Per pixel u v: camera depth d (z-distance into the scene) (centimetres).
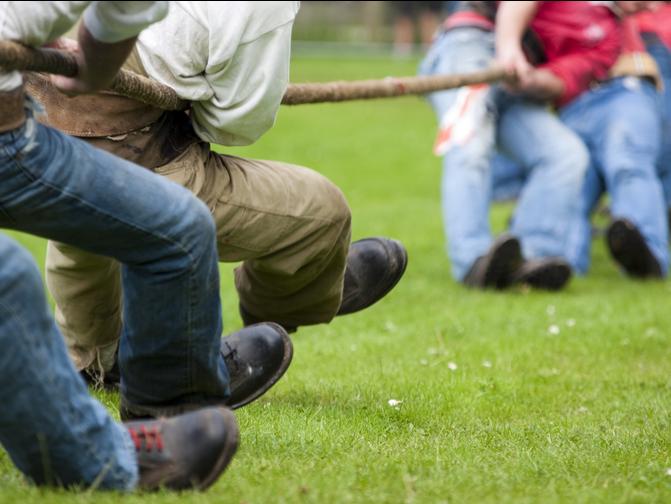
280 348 1222
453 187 2503
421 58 8481
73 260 1279
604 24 2516
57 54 871
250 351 1216
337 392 1452
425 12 8750
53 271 1316
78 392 849
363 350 1805
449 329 1998
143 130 1099
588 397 1516
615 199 2672
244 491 899
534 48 2480
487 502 913
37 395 820
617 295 2417
